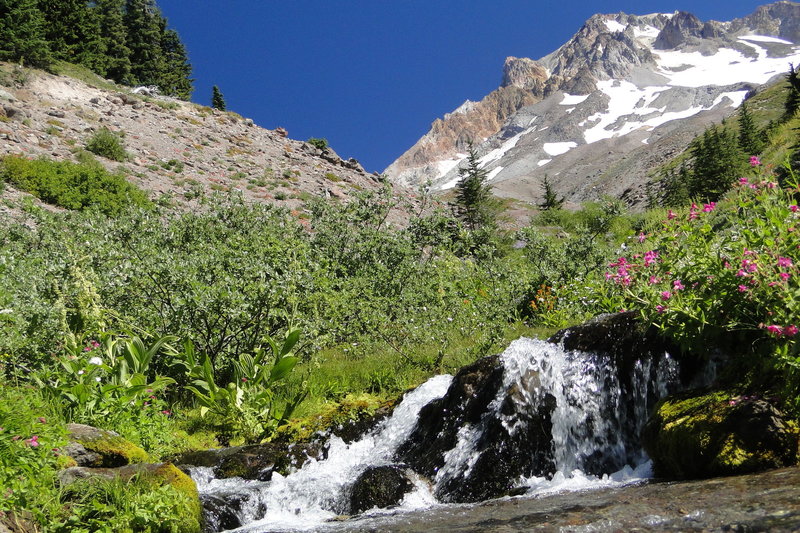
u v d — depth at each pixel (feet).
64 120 128.88
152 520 15.98
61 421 21.27
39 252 40.19
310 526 17.65
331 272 47.47
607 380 20.30
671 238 20.45
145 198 95.09
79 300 29.37
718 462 14.92
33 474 15.11
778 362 15.19
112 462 19.27
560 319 36.19
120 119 145.59
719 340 18.24
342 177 155.74
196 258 35.37
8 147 99.86
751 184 19.29
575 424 20.25
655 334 19.71
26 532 14.20
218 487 22.22
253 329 33.55
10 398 17.44
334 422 26.25
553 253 52.54
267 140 172.65
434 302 42.70
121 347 30.25
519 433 20.27
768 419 14.83
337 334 36.06
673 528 11.55
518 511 15.07
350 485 20.66
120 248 37.37
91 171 93.25
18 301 28.94
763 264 16.57
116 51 215.92
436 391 25.94
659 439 16.60
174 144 140.87
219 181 121.60
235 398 27.68
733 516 11.45
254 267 32.58
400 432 24.81
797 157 47.06
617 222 98.94
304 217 70.28
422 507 18.92
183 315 31.58
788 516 10.89
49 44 167.43
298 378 32.24
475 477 19.97
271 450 24.77
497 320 36.60
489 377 22.97
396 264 50.03
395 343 36.55
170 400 32.09
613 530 12.05
